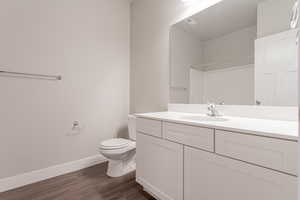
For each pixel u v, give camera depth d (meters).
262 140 0.78
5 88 1.59
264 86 1.26
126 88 2.58
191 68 1.76
